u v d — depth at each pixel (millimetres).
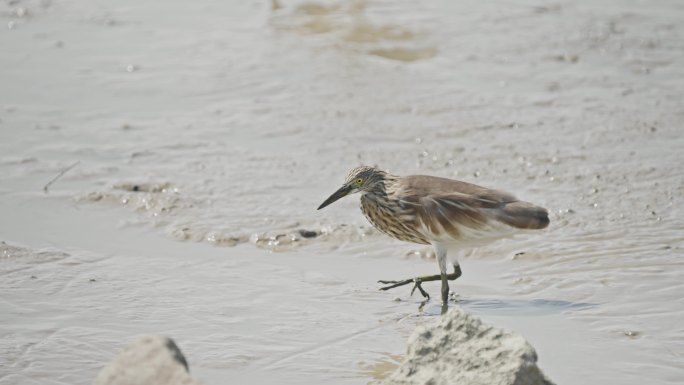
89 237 13914
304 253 13539
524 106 18938
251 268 13008
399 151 16969
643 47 22203
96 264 13047
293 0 25469
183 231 14062
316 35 22891
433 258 13383
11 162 16453
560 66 21094
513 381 8695
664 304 11703
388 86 19875
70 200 15117
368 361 10477
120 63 21359
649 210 14531
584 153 16750
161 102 19328
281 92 19656
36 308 11695
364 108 18812
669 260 12914
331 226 14203
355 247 13703
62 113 18719
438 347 9141
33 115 18562
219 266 13047
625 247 13352
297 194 15430
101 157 16750
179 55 21812
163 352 8273
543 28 23406
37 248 13445
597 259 13039
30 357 10477
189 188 15516
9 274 12625
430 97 19328
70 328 11188
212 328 11250
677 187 15312
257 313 11664
